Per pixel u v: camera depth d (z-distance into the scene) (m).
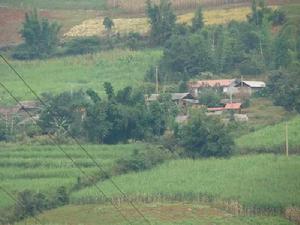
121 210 192.00
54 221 182.12
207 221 182.75
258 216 188.62
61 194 198.12
